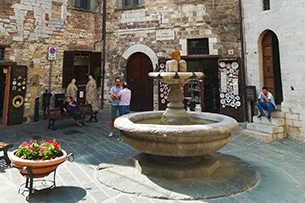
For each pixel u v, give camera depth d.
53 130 7.48
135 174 3.73
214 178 3.58
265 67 8.05
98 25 10.93
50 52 9.36
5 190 3.33
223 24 9.05
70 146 5.72
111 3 10.82
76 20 10.26
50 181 3.59
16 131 7.35
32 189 3.23
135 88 10.54
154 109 9.96
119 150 5.42
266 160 4.87
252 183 3.49
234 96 8.63
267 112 7.32
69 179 3.73
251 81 8.40
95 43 10.89
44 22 9.25
